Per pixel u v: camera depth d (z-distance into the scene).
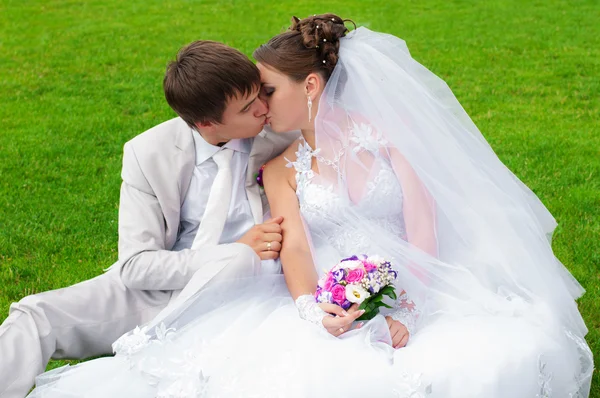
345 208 3.28
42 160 6.84
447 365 2.76
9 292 4.59
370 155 3.28
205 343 2.94
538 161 6.53
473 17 12.28
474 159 3.29
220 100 3.12
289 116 3.27
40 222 5.60
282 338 2.92
